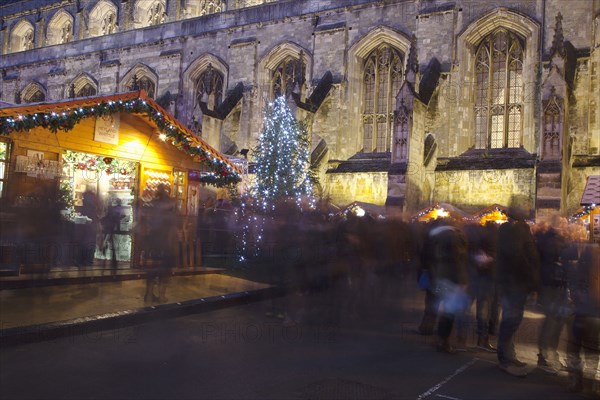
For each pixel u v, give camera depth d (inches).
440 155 1213.1
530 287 346.3
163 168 707.4
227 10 1610.5
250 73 1499.8
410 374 329.4
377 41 1338.6
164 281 511.8
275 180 1018.1
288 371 323.9
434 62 1227.9
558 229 426.6
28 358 330.3
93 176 743.7
